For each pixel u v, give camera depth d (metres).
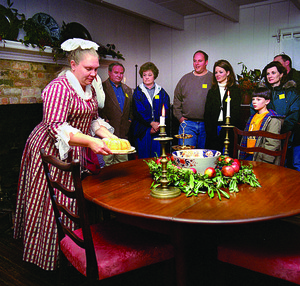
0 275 1.80
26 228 1.78
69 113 1.63
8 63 2.74
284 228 1.40
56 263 1.71
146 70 3.78
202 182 1.30
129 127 3.94
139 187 1.43
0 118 2.68
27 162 1.81
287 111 3.34
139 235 1.38
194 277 1.72
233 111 3.67
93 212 2.06
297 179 1.51
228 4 3.62
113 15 4.06
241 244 1.27
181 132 4.03
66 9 3.40
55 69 3.19
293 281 1.12
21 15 2.80
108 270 1.18
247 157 3.41
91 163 1.70
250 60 3.93
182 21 4.35
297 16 3.52
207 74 3.81
